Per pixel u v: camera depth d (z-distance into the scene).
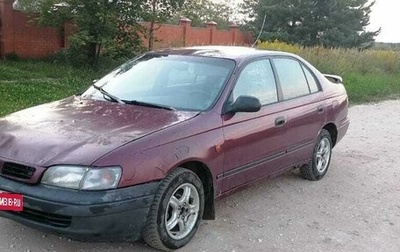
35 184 3.60
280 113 5.29
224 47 5.72
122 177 3.61
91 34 16.61
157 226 3.87
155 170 3.80
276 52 5.74
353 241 4.65
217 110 4.53
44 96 11.00
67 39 18.22
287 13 36.59
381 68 22.22
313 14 36.84
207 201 4.51
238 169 4.72
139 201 3.68
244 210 5.23
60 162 3.57
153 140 3.88
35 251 4.00
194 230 4.28
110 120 4.23
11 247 4.04
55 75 15.57
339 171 6.98
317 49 21.45
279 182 6.29
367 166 7.33
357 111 12.74
